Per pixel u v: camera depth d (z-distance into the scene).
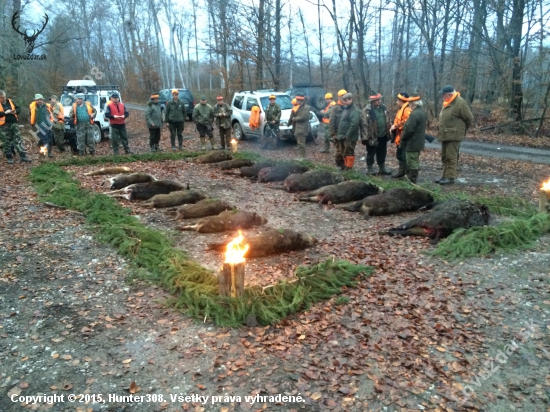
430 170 12.09
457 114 9.77
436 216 6.68
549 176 11.20
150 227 7.32
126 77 49.44
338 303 4.81
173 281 5.12
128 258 5.95
